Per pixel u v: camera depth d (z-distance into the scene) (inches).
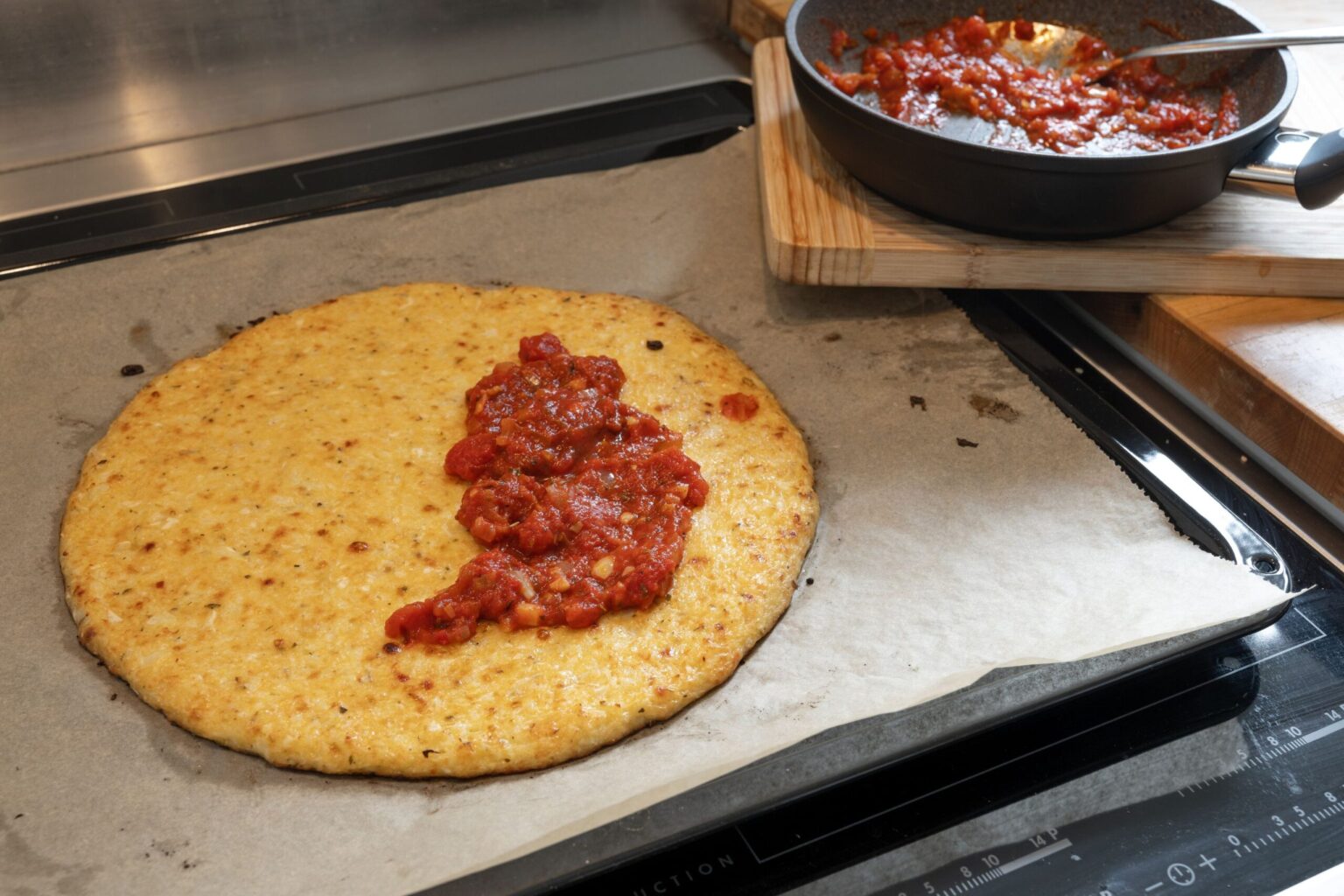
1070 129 29.0
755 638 23.4
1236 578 23.5
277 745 21.7
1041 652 22.8
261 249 30.0
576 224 31.1
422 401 27.0
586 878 20.2
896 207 28.7
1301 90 31.8
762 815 21.2
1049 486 25.6
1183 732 22.2
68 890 20.1
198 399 26.8
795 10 29.6
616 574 23.7
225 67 32.1
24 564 24.3
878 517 25.3
